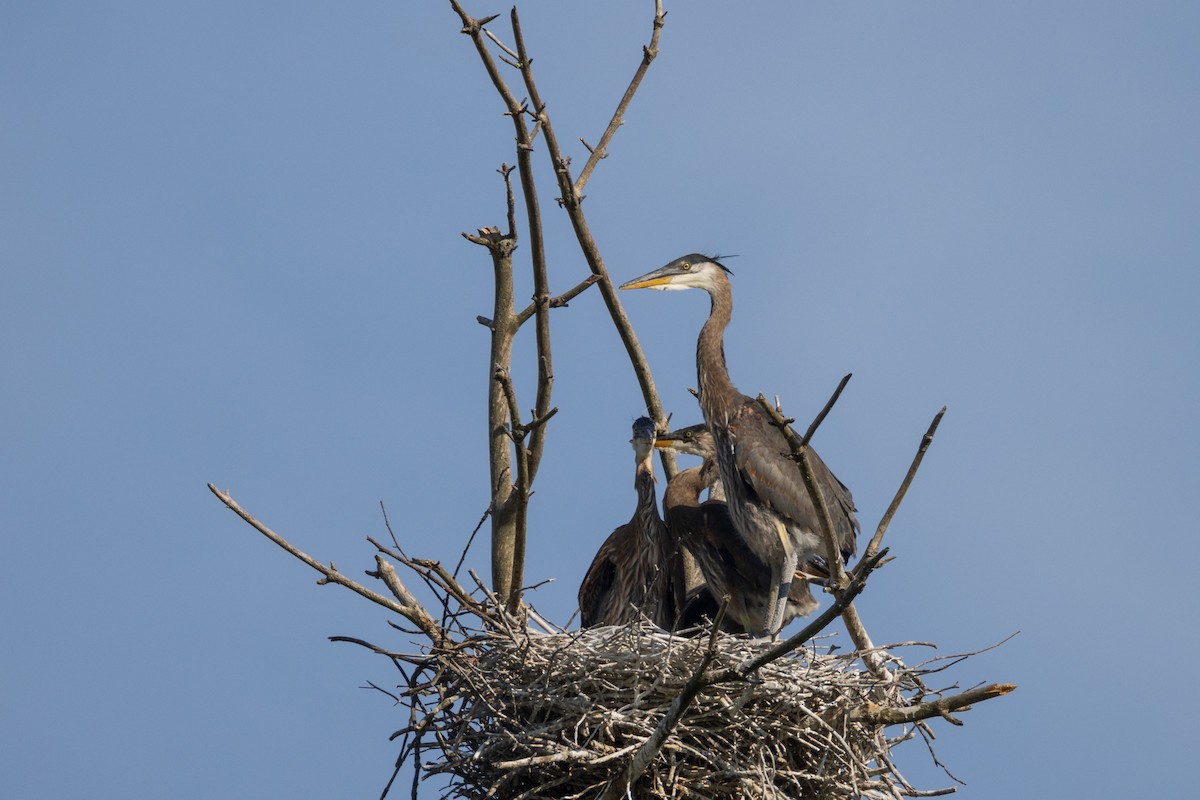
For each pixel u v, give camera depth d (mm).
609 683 12352
